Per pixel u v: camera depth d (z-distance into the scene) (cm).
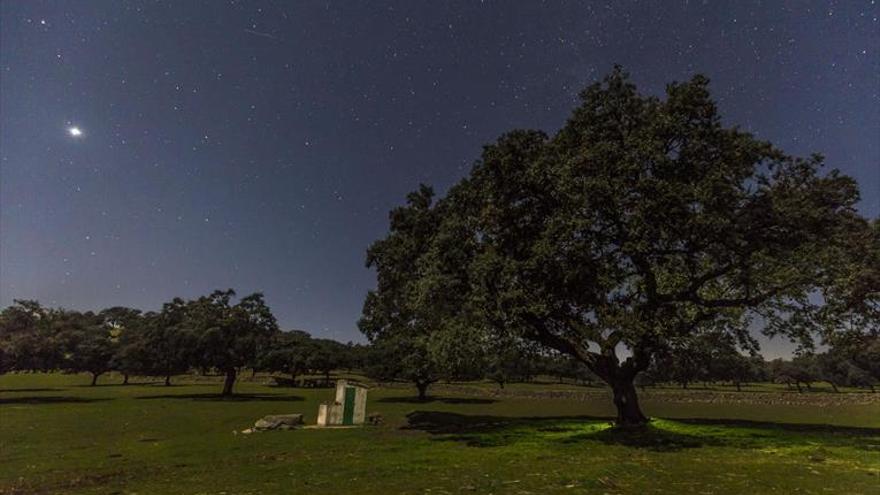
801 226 1977
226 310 5678
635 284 2116
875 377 7888
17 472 1487
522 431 2350
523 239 2131
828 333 2161
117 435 2378
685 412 3862
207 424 2836
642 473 1287
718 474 1266
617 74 2203
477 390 6512
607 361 2430
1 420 3052
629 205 1953
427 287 2173
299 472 1368
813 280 2036
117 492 1177
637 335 1894
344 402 2708
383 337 3600
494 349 2245
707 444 1820
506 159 2094
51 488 1261
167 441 2155
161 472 1448
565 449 1761
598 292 2002
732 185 1903
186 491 1154
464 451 1747
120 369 7512
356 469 1398
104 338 7675
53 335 5178
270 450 1841
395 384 8169
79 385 7712
